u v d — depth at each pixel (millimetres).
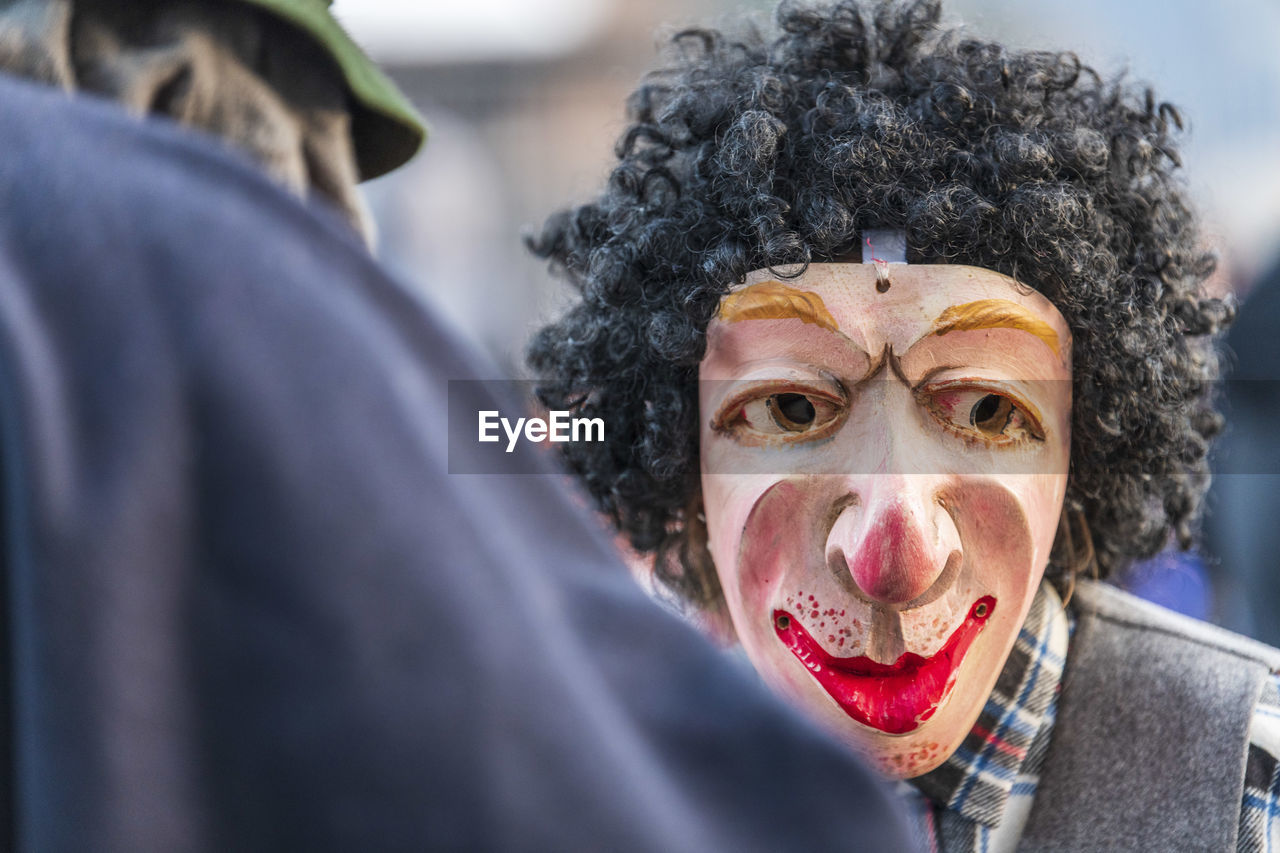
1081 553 1116
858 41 1067
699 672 799
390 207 3389
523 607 702
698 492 1112
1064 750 1064
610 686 761
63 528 609
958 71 1054
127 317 663
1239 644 1082
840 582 1015
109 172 712
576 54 3521
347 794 633
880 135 1020
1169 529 1150
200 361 661
